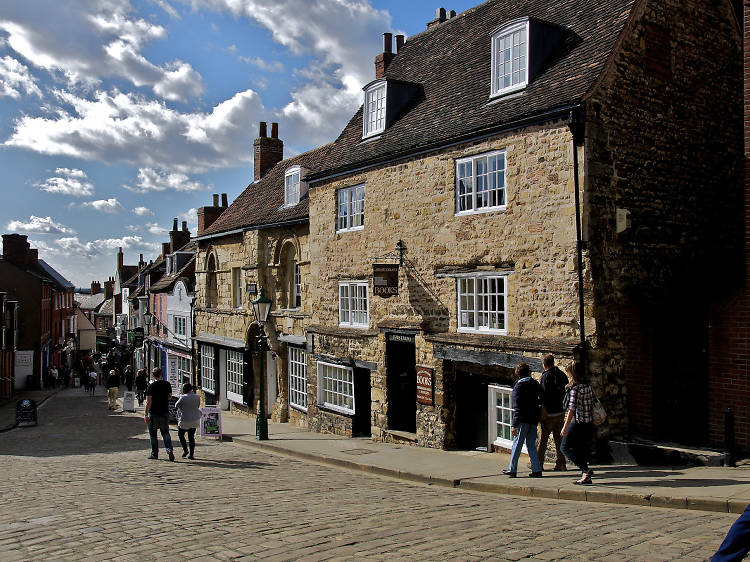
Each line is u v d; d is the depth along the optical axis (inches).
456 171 517.0
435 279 535.5
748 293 381.1
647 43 465.7
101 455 539.8
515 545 224.5
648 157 461.1
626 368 434.0
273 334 826.8
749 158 392.5
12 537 254.4
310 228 712.4
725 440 357.4
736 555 163.9
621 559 203.6
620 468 387.9
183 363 1183.6
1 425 837.2
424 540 234.8
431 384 532.7
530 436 383.9
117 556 222.7
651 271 457.7
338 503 320.5
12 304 1333.7
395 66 743.7
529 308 452.4
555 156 435.2
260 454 562.9
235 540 239.1
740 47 543.8
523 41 494.0
